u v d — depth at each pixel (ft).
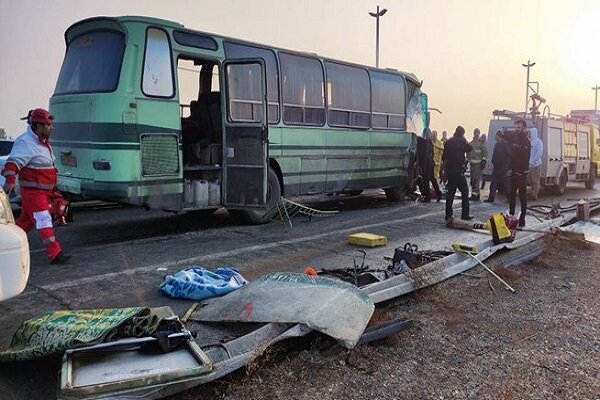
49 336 12.32
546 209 42.96
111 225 32.73
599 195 61.16
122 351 11.89
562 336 16.76
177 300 17.74
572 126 62.95
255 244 27.48
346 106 39.83
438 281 20.45
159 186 27.78
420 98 50.01
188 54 29.17
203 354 11.84
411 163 48.11
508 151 48.11
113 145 26.08
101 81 26.81
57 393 10.68
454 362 14.60
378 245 27.58
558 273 24.20
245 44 32.55
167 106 27.99
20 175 21.47
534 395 12.90
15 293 12.54
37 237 27.94
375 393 12.67
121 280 19.97
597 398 12.87
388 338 15.55
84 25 28.58
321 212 39.22
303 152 36.17
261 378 12.80
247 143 30.53
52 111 29.48
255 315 14.55
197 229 31.78
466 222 34.24
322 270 20.61
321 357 14.01
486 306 19.19
